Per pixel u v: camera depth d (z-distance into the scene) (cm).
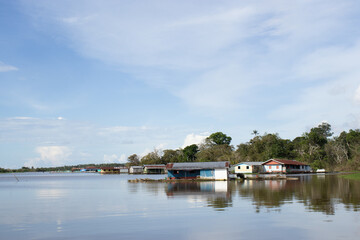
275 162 9575
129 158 19238
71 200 3453
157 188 4881
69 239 1739
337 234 1706
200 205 2791
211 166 7156
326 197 3144
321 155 13188
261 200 3022
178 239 1689
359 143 12369
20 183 7950
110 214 2436
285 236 1694
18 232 1911
